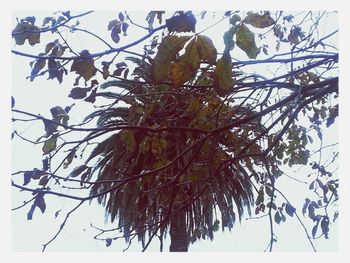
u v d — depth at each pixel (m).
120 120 4.09
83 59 2.86
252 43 1.88
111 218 5.23
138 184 4.15
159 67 1.89
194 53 1.88
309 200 4.17
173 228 4.65
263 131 3.89
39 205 2.88
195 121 3.76
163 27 3.10
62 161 3.24
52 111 3.12
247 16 1.90
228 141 4.12
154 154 3.85
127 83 3.57
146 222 4.08
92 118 3.47
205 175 4.03
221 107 3.62
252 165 4.50
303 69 3.66
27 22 2.88
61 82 2.96
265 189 4.45
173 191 3.79
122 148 5.58
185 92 3.76
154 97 3.81
